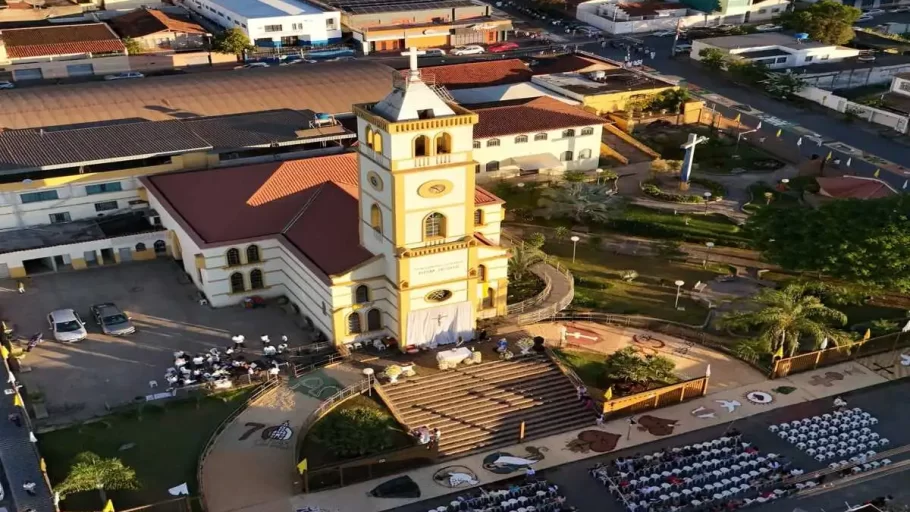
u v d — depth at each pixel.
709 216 113.44
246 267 86.31
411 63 70.44
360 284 76.62
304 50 186.50
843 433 72.75
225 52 178.88
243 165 100.31
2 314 85.06
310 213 88.06
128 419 70.12
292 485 64.44
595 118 126.44
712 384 78.75
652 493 64.88
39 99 119.62
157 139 102.31
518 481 66.31
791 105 162.00
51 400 72.12
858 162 134.25
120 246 95.12
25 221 95.75
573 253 102.00
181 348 79.81
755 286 95.44
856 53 187.12
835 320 87.06
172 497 62.03
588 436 71.62
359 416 68.12
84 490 60.91
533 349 79.19
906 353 84.50
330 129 108.50
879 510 63.22
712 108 158.50
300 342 80.56
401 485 65.38
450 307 78.19
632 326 86.38
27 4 198.50
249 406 71.69
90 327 82.94
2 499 61.69
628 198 118.31
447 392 73.62
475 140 118.56
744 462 68.56
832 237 91.25
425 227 74.25
